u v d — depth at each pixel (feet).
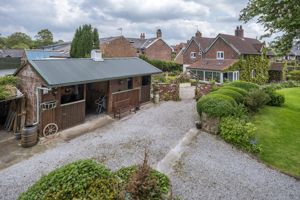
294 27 38.45
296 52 195.93
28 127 41.65
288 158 36.60
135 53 145.59
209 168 32.71
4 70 108.37
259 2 41.78
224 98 49.44
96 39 116.16
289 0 37.65
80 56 112.47
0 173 31.96
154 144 40.65
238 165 33.96
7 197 26.76
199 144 40.73
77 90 52.80
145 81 73.10
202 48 146.41
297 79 145.48
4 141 43.19
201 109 47.70
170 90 77.82
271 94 68.13
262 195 27.32
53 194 16.31
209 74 124.36
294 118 56.44
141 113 61.31
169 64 156.97
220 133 43.91
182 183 28.89
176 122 53.06
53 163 34.45
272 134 45.27
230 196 26.81
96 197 16.31
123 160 34.86
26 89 47.29
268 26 42.68
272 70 145.48
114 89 59.47
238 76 124.57
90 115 57.21
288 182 30.25
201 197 26.40
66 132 46.34
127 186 18.61
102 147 39.60
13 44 302.04
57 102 45.62
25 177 30.81
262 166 34.14
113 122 53.67
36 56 118.62
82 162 18.69
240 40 136.98
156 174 23.22
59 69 48.75
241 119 45.39
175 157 35.70
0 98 42.37
